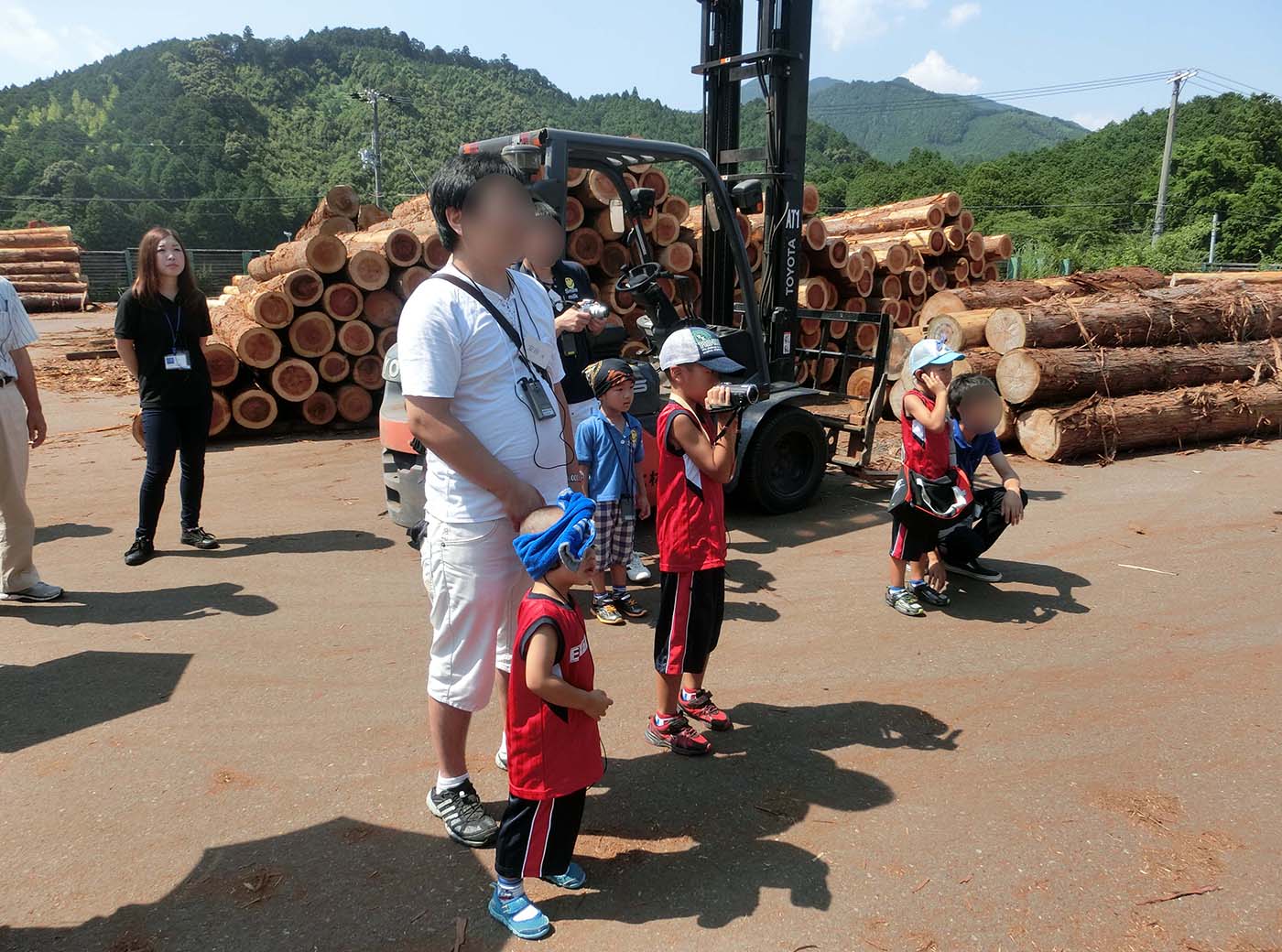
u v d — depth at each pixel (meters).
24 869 2.64
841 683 3.88
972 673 3.97
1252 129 53.97
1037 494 7.01
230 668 3.97
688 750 3.28
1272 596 4.85
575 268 5.00
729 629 4.45
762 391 6.21
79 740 3.36
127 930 2.39
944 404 4.26
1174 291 9.63
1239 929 2.39
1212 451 8.53
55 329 21.03
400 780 3.12
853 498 6.98
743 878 2.61
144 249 5.01
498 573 2.58
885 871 2.63
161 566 5.32
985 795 3.03
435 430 2.36
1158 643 4.28
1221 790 3.06
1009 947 2.32
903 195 71.25
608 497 4.39
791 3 6.66
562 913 2.47
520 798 2.35
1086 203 57.59
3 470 4.46
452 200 2.39
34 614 4.57
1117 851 2.72
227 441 9.12
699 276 9.99
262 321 9.02
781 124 6.86
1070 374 7.98
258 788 3.06
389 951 2.33
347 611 4.65
